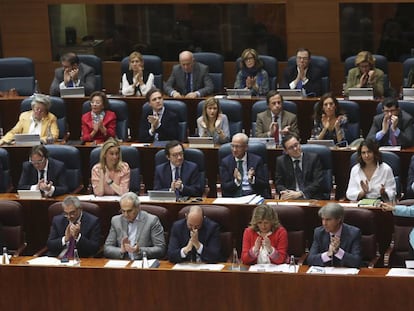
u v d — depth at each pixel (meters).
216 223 22.67
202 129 28.55
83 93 31.27
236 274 19.95
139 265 21.59
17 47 37.78
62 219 23.77
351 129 28.53
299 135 29.39
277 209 22.81
